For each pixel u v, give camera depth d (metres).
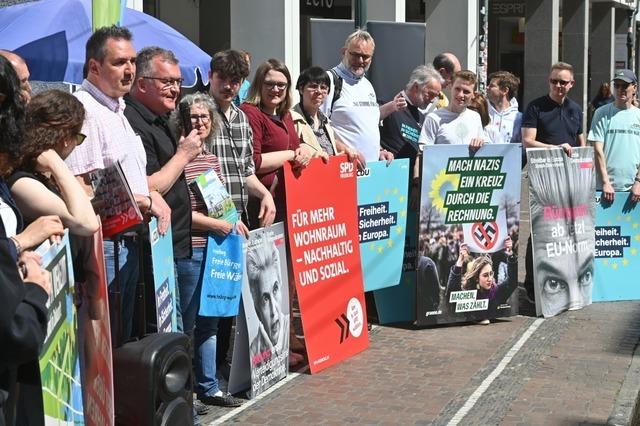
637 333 8.16
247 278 6.12
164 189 5.14
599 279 9.49
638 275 9.63
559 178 8.87
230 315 5.87
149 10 13.30
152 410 4.32
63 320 3.70
